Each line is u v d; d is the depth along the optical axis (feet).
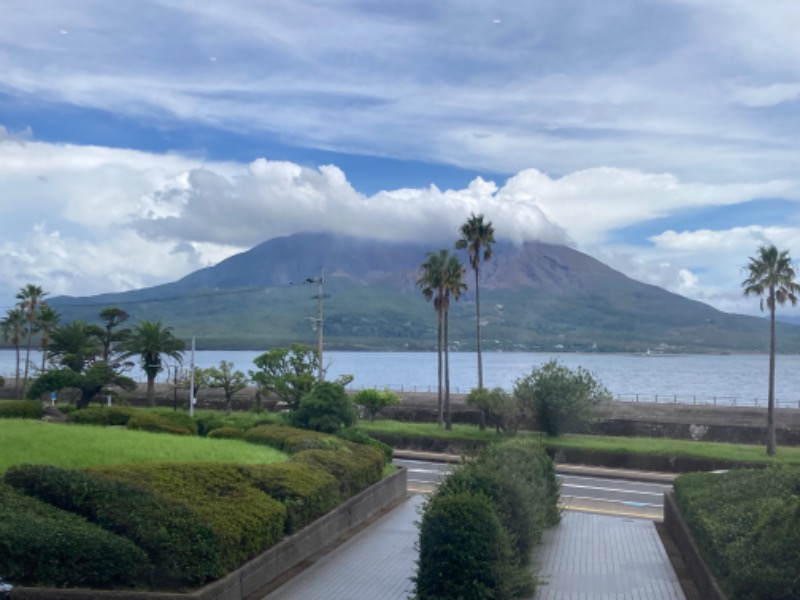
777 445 150.92
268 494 66.23
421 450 160.25
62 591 44.96
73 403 189.67
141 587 47.85
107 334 224.33
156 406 213.25
